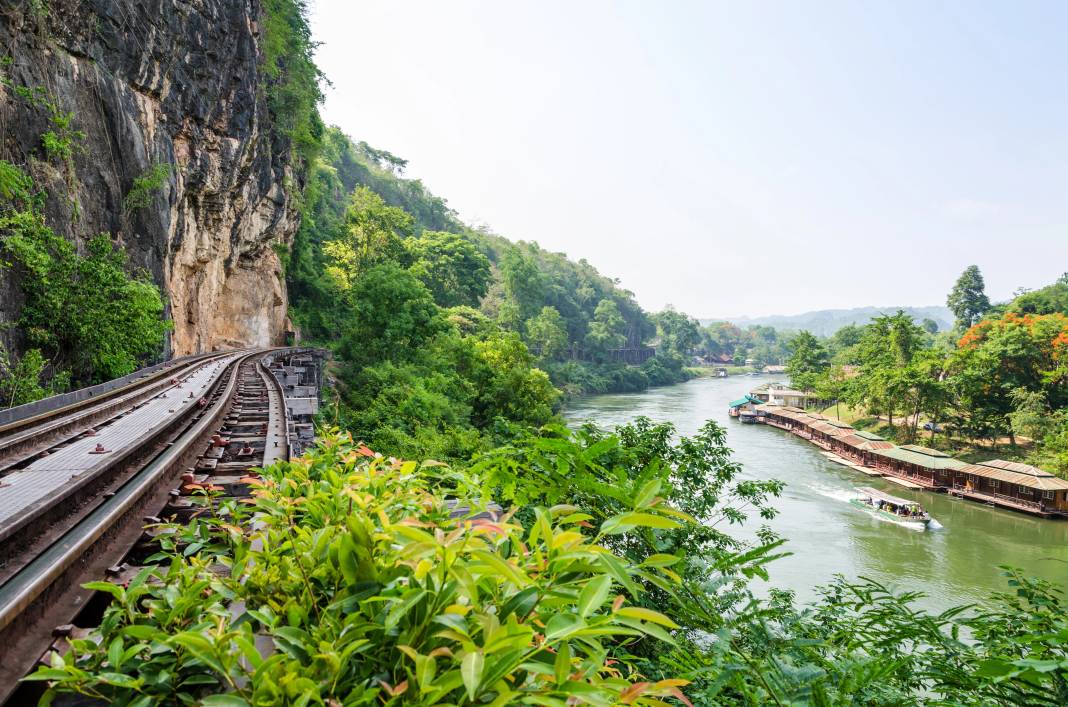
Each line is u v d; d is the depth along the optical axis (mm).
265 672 1184
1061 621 2906
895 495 36156
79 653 1393
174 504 4098
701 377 154875
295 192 42469
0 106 13328
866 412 63781
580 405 76688
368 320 36406
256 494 2305
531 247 150875
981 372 50812
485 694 1146
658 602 4305
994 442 48844
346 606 1412
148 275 19219
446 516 2014
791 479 38594
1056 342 50781
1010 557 24734
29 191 13898
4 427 7492
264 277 41250
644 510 1551
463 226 141500
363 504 1737
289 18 36562
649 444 9453
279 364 25000
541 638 1357
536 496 2807
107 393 11797
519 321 89938
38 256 13359
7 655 2041
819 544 25172
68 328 14273
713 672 2533
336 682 1218
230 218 32031
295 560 1705
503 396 35250
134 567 3023
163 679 1277
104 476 4707
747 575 2979
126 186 18625
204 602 1531
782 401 86500
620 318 131500
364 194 60688
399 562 1435
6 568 2639
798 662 2693
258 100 31078
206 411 9172
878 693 2475
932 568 23094
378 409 24234
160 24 20656
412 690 1164
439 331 38062
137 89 20031
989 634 3035
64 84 15812
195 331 28703
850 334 131500
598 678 1366
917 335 65375
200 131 24906
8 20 13883
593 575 1428
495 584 1399
